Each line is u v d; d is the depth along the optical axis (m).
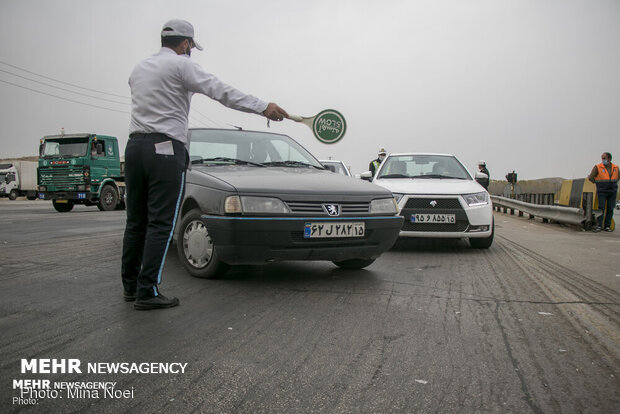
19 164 32.12
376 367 2.38
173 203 3.41
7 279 4.26
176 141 3.40
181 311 3.30
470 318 3.26
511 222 13.82
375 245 4.50
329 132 4.12
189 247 4.44
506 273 5.04
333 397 2.04
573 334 2.96
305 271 4.87
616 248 7.52
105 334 2.80
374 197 4.51
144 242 3.52
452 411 1.94
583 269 5.43
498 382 2.23
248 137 5.64
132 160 3.37
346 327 3.00
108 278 4.32
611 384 2.23
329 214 4.18
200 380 2.19
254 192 4.03
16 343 2.64
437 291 4.07
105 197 18.41
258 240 3.95
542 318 3.30
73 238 7.43
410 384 2.19
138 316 3.16
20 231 8.62
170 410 1.91
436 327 3.04
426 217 6.57
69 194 17.61
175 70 3.36
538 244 7.95
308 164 5.50
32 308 3.32
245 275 4.58
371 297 3.80
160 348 2.59
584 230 11.03
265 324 3.04
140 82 3.38
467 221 6.57
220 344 2.66
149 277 3.32
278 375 2.26
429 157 8.27
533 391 2.14
